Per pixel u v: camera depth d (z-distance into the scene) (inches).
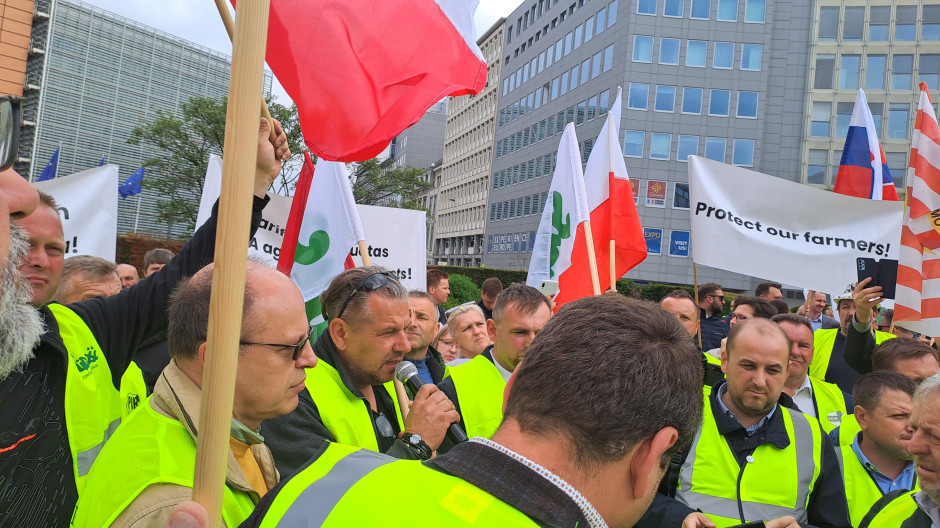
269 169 87.3
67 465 76.4
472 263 2755.9
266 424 99.3
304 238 183.3
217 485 46.2
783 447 115.2
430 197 3506.4
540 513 41.1
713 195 207.6
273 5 107.8
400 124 108.5
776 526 90.0
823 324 329.4
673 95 1742.1
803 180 1684.3
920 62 1615.4
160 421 62.9
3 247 49.3
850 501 128.1
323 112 107.0
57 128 1382.9
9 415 70.2
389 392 124.4
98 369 93.4
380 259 230.2
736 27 1723.7
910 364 156.9
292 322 66.6
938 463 90.7
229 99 48.1
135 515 55.4
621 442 43.4
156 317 97.8
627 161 1740.9
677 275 1717.5
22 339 55.7
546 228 219.1
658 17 1753.2
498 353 141.6
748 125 1712.6
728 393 120.1
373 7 109.4
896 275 183.9
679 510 106.4
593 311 47.7
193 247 98.7
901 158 1600.6
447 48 113.6
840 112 1673.2
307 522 41.9
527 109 2336.4
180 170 1398.9
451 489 42.4
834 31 1680.6
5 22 883.4
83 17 1418.6
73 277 150.6
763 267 204.7
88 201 221.9
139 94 1536.7
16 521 70.7
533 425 44.6
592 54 1927.9
